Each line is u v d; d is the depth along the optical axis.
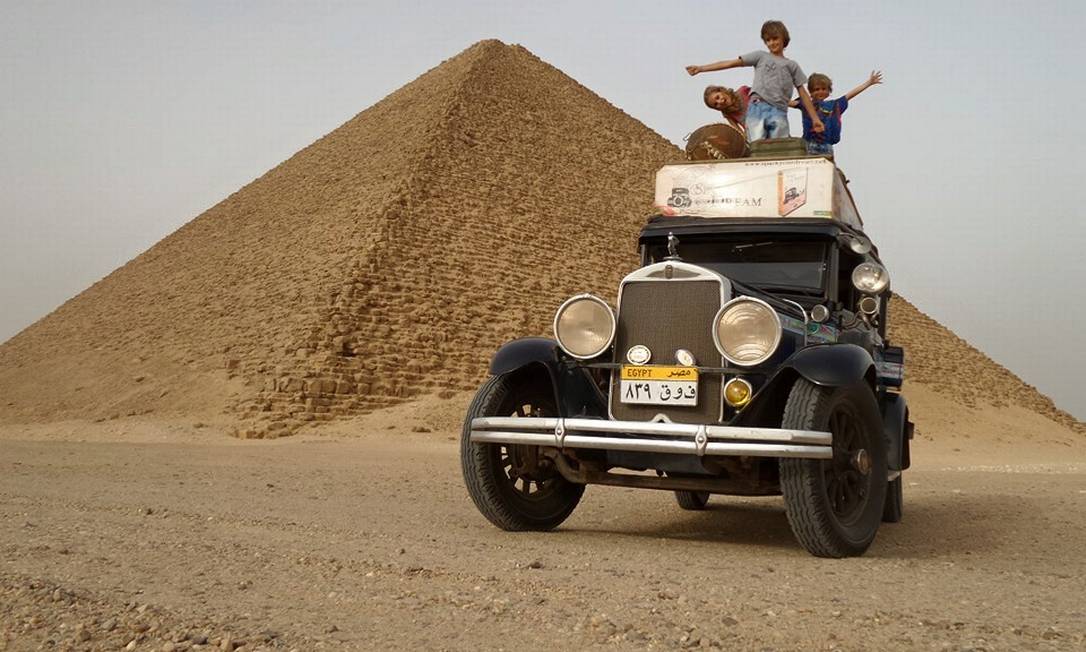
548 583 4.87
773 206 8.41
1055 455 55.56
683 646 3.73
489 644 3.72
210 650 3.58
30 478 11.60
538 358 7.34
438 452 26.20
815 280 8.12
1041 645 3.83
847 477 6.88
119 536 6.29
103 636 3.75
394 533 6.85
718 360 6.89
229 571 5.07
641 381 7.06
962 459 39.91
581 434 6.89
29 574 4.81
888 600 4.70
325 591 4.60
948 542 7.82
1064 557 6.91
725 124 9.16
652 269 7.20
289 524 7.16
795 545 7.49
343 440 37.22
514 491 7.60
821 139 10.30
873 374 7.34
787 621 4.14
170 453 21.47
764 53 10.04
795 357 6.60
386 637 3.80
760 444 6.36
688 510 9.97
